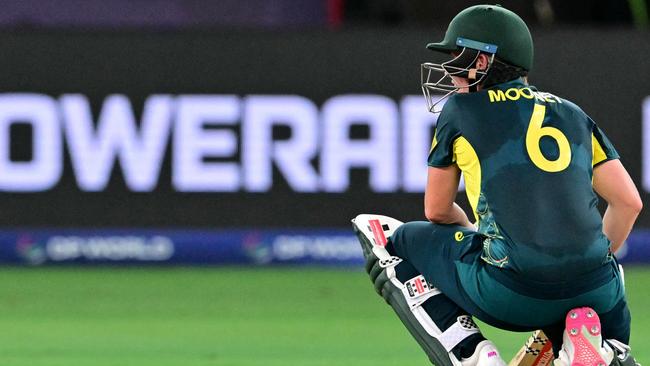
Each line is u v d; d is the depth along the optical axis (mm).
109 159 36219
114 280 34781
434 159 15883
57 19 47250
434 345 16266
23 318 28906
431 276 16297
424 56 36062
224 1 48000
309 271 36562
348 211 36438
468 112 15688
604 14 47500
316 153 36219
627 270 36594
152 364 23188
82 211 36469
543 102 15805
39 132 36094
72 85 35938
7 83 35906
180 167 36250
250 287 33688
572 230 15117
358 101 36094
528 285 15117
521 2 46125
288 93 36094
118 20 47500
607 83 36094
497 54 15898
